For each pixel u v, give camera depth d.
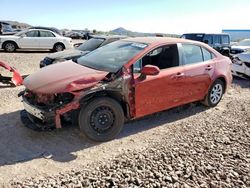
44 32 18.66
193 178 3.68
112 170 3.87
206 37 16.92
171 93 5.74
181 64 5.92
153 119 6.16
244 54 10.43
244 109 6.75
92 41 10.91
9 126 5.51
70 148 4.78
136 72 5.22
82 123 4.80
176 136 5.20
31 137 5.12
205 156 4.27
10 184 3.67
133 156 4.31
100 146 4.88
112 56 5.57
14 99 7.11
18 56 15.92
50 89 4.65
